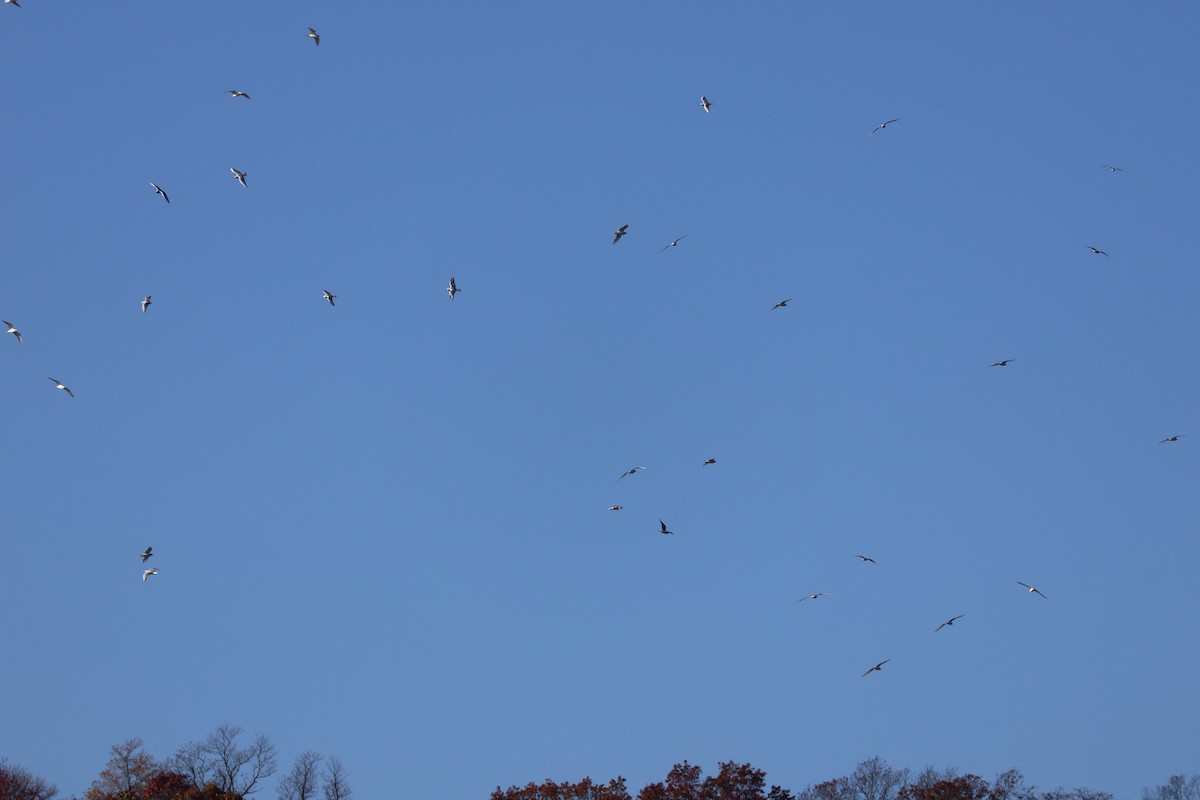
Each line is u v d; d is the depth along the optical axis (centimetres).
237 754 9450
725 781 8944
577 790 8975
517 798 8988
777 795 9056
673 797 8838
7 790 9169
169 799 8888
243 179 5847
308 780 9388
